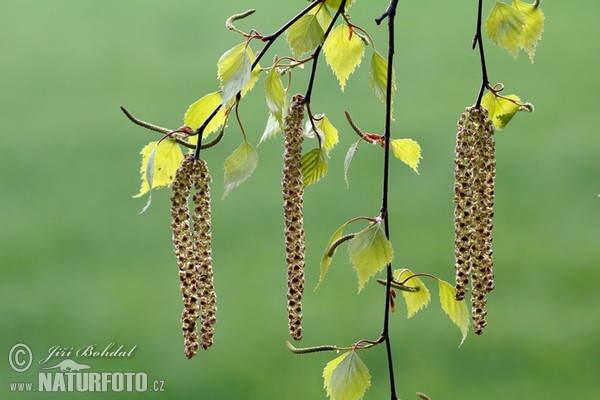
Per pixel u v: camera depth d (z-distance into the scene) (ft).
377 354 8.64
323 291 9.62
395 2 3.79
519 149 12.32
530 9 3.86
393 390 3.83
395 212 10.89
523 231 10.62
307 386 8.37
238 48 3.76
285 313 9.37
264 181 11.83
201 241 3.75
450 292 3.89
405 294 3.92
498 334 8.74
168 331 9.30
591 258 9.78
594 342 8.52
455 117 13.15
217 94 3.84
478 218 3.77
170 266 10.53
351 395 3.85
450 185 11.44
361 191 11.34
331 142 3.94
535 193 11.39
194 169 3.75
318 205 11.10
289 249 3.79
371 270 3.78
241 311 9.45
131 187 12.19
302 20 3.82
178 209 3.75
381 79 3.89
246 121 12.88
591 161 11.87
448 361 8.45
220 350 8.93
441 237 10.28
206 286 3.76
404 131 12.83
